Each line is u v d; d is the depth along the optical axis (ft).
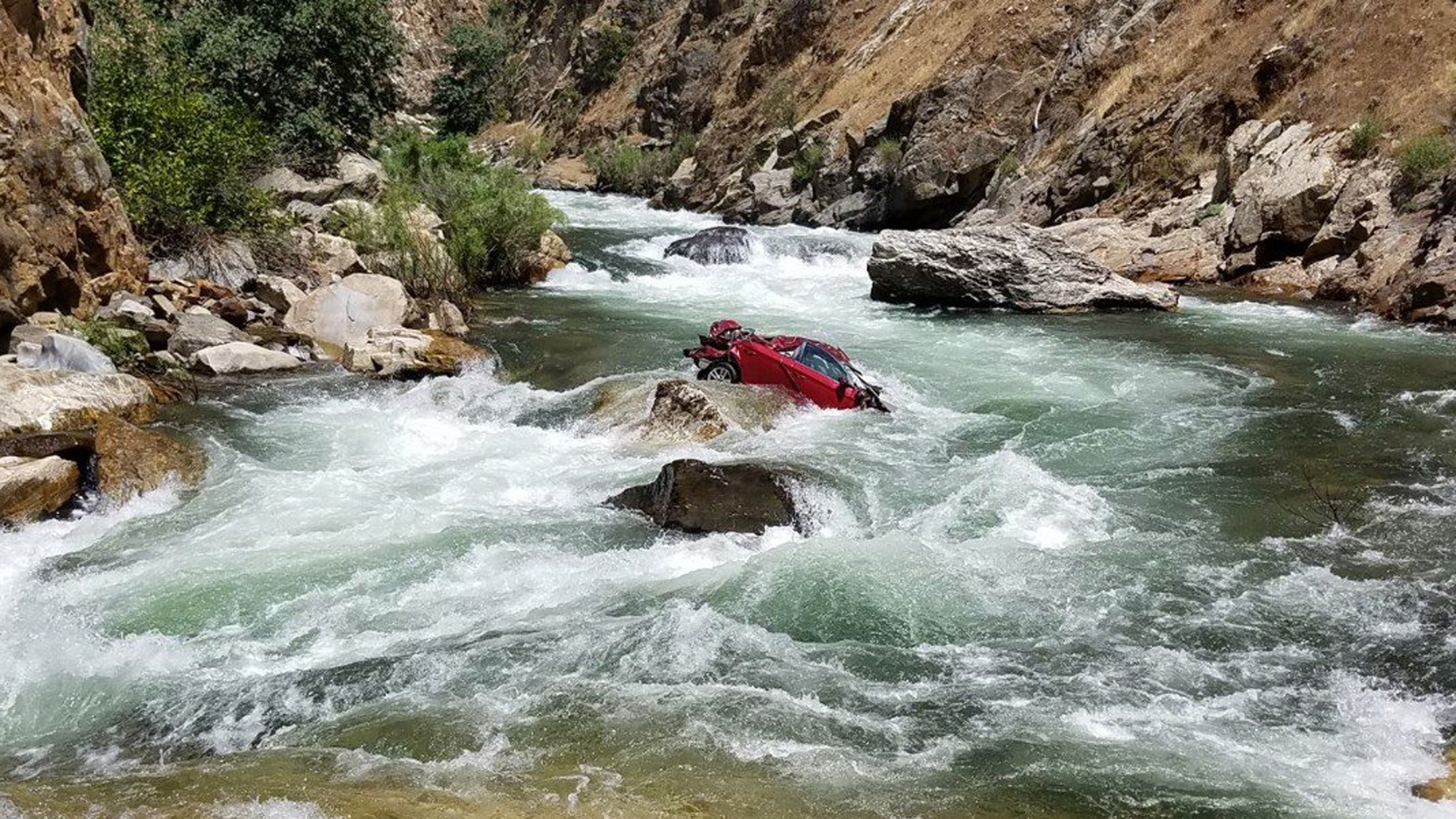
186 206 52.49
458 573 25.77
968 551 27.07
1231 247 69.10
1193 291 66.13
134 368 39.27
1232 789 17.07
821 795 16.47
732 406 38.17
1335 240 64.03
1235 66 81.66
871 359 49.24
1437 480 32.09
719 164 134.51
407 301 50.67
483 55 221.25
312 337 48.03
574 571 26.09
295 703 19.69
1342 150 67.72
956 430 38.19
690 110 156.35
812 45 139.13
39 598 23.80
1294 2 80.89
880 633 22.84
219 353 41.91
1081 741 18.56
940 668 21.35
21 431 30.50
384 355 44.21
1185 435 37.09
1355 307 58.65
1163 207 78.84
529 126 201.57
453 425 38.19
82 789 15.75
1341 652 22.00
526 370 47.01
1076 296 61.46
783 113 129.49
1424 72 67.10
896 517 29.81
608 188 156.15
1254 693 20.36
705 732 18.45
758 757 17.66
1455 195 57.88
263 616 23.36
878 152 102.89
